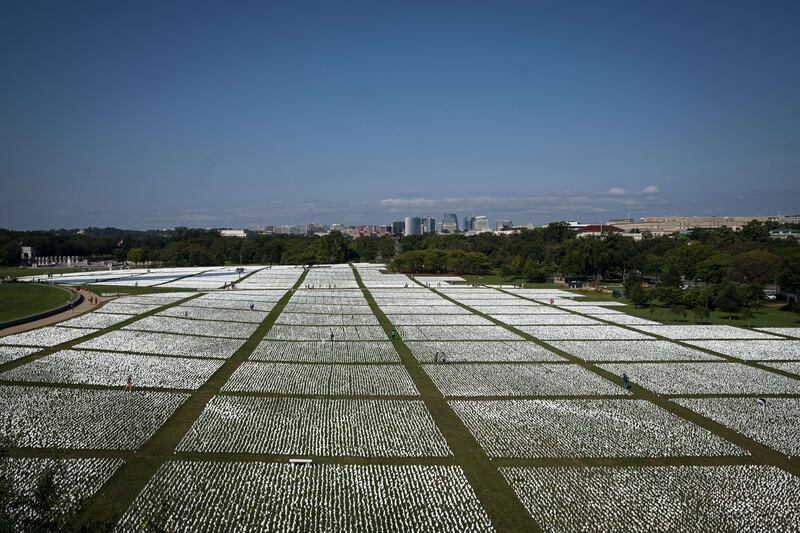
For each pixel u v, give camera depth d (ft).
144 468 114.42
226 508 100.42
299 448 127.03
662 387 180.34
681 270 503.61
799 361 217.97
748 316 320.70
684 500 107.14
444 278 595.88
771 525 99.04
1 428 131.34
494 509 102.89
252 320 300.81
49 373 178.81
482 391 173.88
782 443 135.13
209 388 169.99
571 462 123.24
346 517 99.14
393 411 153.58
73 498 100.58
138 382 173.27
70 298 356.18
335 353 223.30
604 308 370.73
